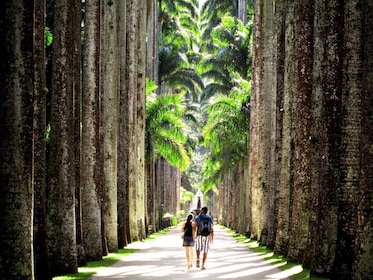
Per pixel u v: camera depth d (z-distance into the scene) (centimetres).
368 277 1090
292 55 2131
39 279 1318
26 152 1001
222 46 5338
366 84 1110
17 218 989
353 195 1307
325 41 1470
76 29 1725
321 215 1457
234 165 4956
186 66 5616
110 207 2366
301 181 1805
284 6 2502
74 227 1581
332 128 1452
